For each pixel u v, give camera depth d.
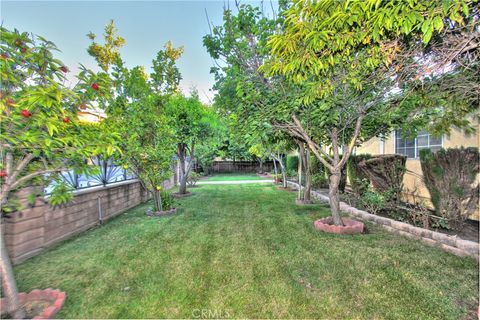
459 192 3.90
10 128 1.77
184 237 4.11
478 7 1.59
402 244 3.62
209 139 9.13
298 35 1.89
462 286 2.44
